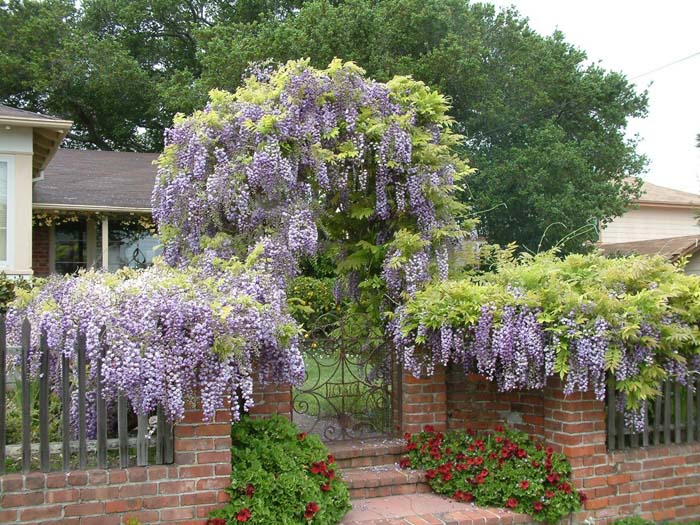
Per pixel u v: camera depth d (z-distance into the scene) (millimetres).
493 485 4938
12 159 10703
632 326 4559
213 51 17438
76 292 4336
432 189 5961
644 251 18094
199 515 4078
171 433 4121
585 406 5023
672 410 5492
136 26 24328
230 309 4027
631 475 5125
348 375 5871
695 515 5316
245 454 4414
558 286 4988
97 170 15273
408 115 5914
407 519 4605
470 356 5270
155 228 13789
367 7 16641
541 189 16938
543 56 18734
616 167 18781
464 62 16188
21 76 22000
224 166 5406
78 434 4070
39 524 3783
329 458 4742
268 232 5480
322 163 5547
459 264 6434
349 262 6289
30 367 3916
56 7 22594
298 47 16109
